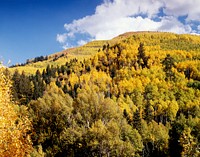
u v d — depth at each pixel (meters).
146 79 168.88
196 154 52.69
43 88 157.88
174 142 97.31
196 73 182.62
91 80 178.00
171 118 132.88
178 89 163.62
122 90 162.12
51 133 84.19
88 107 96.44
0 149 16.67
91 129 80.56
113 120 95.12
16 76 140.88
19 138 18.25
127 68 196.25
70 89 168.12
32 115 87.00
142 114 132.38
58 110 91.94
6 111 17.17
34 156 56.66
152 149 96.06
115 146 78.62
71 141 80.94
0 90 16.89
